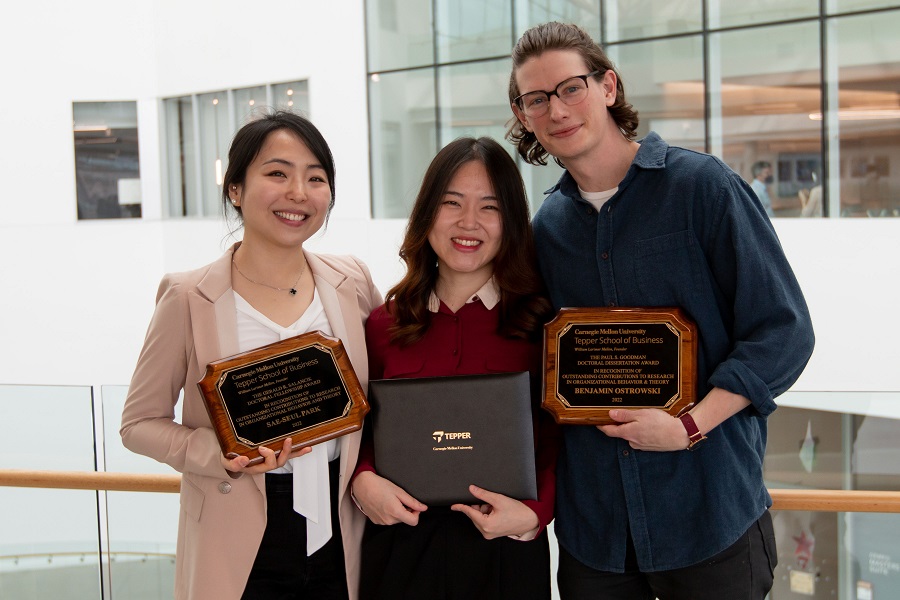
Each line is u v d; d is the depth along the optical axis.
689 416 2.03
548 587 2.22
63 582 3.43
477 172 2.22
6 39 12.83
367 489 2.11
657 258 2.15
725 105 9.27
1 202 13.01
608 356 2.13
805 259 9.10
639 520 2.17
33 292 12.83
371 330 2.37
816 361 9.19
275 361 2.05
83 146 13.02
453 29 10.40
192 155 12.88
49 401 3.39
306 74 11.32
